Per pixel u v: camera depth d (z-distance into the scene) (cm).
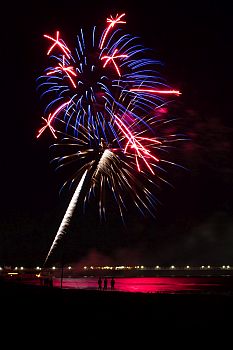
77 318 2167
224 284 8250
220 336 1809
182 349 1692
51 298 2670
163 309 2216
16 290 3117
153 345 1745
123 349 1708
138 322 2045
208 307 2191
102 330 1952
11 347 1747
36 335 1894
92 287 6359
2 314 2280
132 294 2644
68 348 1730
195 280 10838
